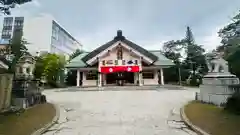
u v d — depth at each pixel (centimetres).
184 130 706
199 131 657
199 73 3262
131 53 2766
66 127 755
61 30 5975
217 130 645
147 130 710
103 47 2797
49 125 759
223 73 1060
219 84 1015
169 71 3556
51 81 2927
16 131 671
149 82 2848
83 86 2731
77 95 1700
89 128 739
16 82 1069
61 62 3219
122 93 1794
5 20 5341
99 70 2698
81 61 2886
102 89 2236
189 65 3488
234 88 937
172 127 743
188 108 1000
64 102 1303
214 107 954
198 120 777
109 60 2745
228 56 857
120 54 2770
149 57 2762
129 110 1033
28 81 1112
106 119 866
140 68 2708
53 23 5359
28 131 679
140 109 1055
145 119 859
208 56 1159
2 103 921
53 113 949
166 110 1023
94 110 1045
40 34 5144
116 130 712
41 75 2733
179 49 3972
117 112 992
